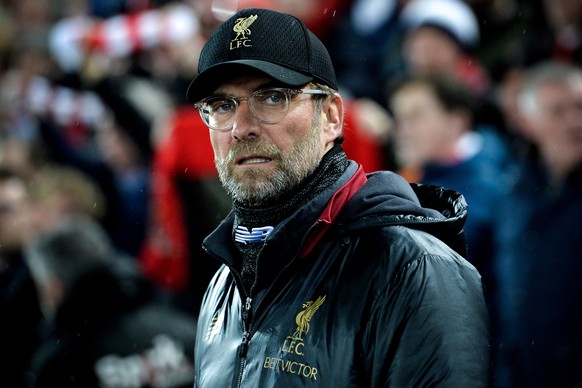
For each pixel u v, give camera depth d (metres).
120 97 12.10
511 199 8.61
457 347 4.28
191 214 9.97
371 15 12.92
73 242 7.82
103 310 7.73
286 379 4.42
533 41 10.69
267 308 4.65
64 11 16.53
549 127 8.34
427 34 11.08
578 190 8.20
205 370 4.86
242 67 4.60
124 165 12.20
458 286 4.43
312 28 11.72
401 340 4.32
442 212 4.91
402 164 9.84
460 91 9.13
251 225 4.83
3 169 10.48
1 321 9.30
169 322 7.89
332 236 4.66
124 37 12.80
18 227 10.37
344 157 4.90
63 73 14.41
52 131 13.80
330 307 4.48
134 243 11.84
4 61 15.02
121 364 7.65
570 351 8.04
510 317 8.41
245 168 4.66
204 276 10.05
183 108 10.65
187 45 12.04
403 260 4.45
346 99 10.14
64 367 7.67
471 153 9.00
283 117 4.65
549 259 8.21
